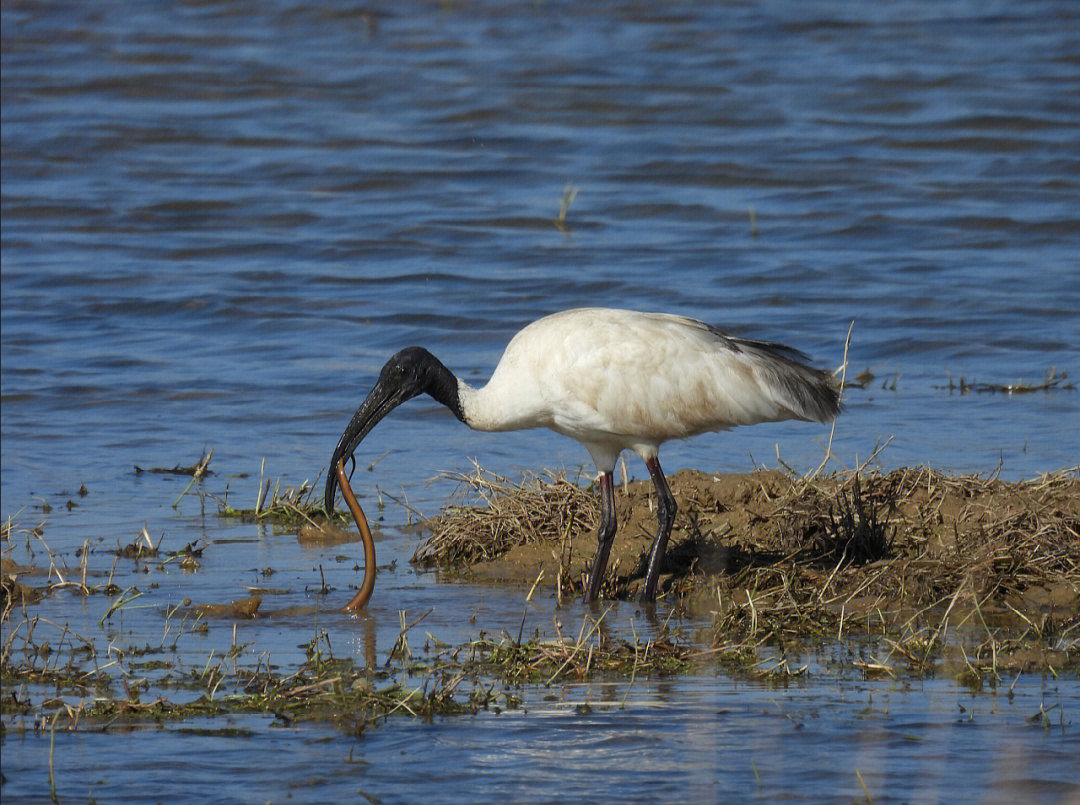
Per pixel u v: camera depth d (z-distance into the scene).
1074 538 10.80
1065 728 7.93
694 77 34.22
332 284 22.23
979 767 7.44
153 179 28.00
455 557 12.02
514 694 8.60
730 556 11.22
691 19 39.84
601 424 10.91
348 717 8.23
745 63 35.31
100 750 7.79
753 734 7.93
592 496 12.30
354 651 9.55
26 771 7.52
